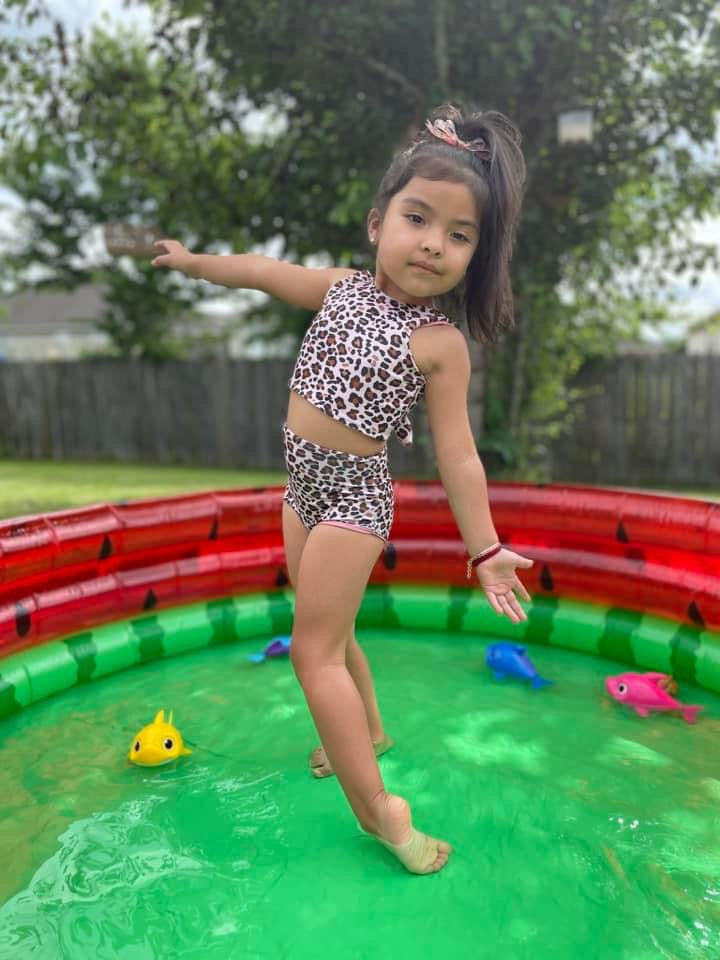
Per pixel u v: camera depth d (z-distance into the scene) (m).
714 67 6.09
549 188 6.74
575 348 7.87
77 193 12.78
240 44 6.36
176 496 3.10
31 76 6.31
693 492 8.55
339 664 1.78
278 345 14.10
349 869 1.72
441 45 5.95
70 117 6.82
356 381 1.75
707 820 1.91
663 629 2.83
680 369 8.99
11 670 2.52
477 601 3.24
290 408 1.88
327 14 5.91
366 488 1.82
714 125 6.43
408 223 1.73
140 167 7.41
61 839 1.83
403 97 6.53
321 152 6.73
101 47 7.21
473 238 1.76
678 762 2.19
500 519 3.19
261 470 10.37
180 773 2.14
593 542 3.06
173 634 3.00
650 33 6.08
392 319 1.77
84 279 13.97
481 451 7.10
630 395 9.19
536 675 2.70
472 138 1.83
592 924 1.55
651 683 2.51
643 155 6.78
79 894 1.64
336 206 6.13
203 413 11.14
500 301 1.92
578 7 5.82
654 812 1.94
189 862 1.74
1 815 1.93
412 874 1.70
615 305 8.02
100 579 2.87
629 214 7.39
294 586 2.08
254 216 7.59
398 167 1.79
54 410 11.95
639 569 2.93
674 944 1.50
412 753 2.23
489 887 1.66
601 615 3.00
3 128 6.43
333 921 1.56
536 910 1.59
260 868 1.72
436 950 1.48
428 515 3.29
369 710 2.19
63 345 23.88
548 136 6.43
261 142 7.57
